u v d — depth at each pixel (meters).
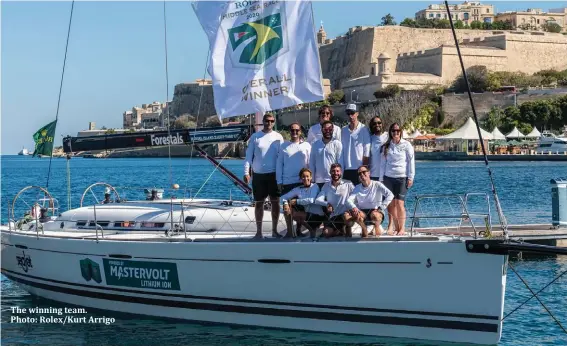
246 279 10.87
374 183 10.48
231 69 12.05
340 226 10.70
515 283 15.48
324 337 10.59
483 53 128.50
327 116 11.02
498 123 95.88
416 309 10.05
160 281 11.55
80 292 12.65
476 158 83.81
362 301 10.28
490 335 9.77
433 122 104.19
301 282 10.54
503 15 186.25
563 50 136.38
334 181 10.47
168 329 11.51
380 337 10.30
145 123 177.75
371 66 127.75
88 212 13.43
